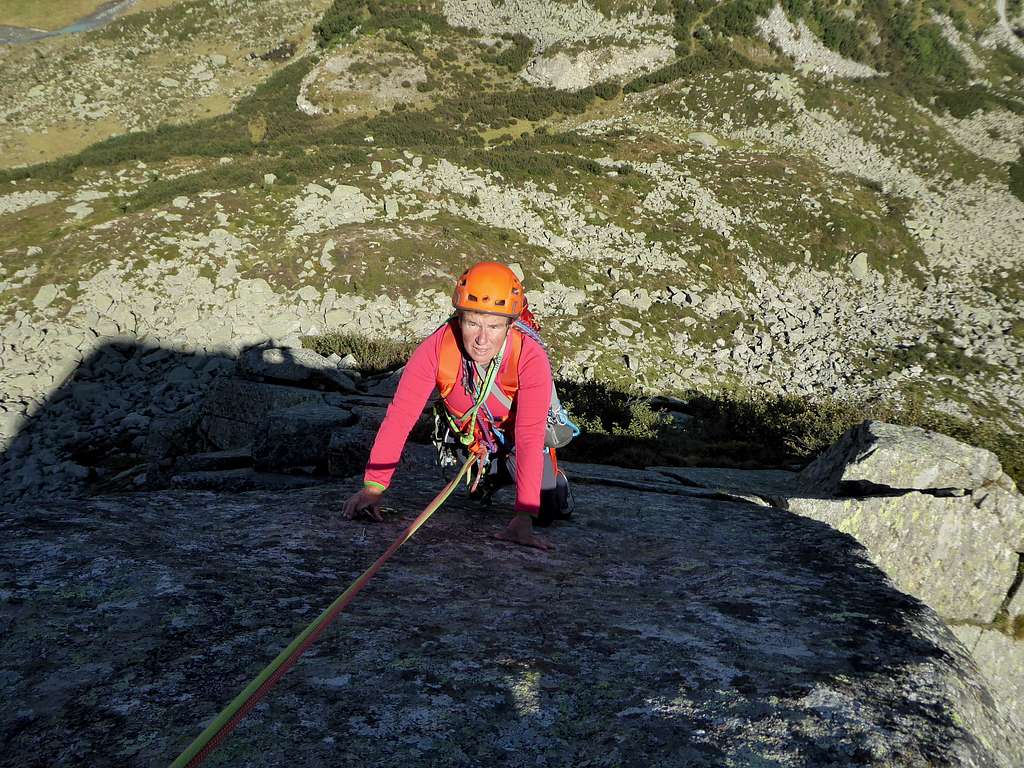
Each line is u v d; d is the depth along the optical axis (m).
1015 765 1.75
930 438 7.04
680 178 34.59
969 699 1.85
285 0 62.31
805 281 30.22
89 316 20.61
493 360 2.84
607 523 3.80
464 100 48.38
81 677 1.60
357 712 1.57
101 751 1.37
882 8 59.88
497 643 2.01
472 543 3.03
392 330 20.73
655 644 2.06
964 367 25.23
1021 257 34.50
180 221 24.88
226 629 1.89
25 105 49.81
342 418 6.79
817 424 15.05
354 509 3.10
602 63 50.94
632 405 16.59
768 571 2.94
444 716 1.60
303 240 23.95
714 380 21.70
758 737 1.55
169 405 18.16
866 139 45.28
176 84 52.84
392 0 57.59
